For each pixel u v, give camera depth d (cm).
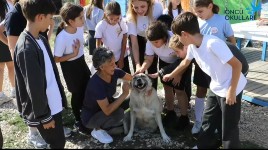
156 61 435
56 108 301
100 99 362
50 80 298
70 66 386
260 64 649
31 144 376
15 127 424
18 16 378
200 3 367
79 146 373
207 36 290
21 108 304
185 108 405
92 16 662
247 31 515
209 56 287
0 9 464
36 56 275
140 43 445
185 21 283
